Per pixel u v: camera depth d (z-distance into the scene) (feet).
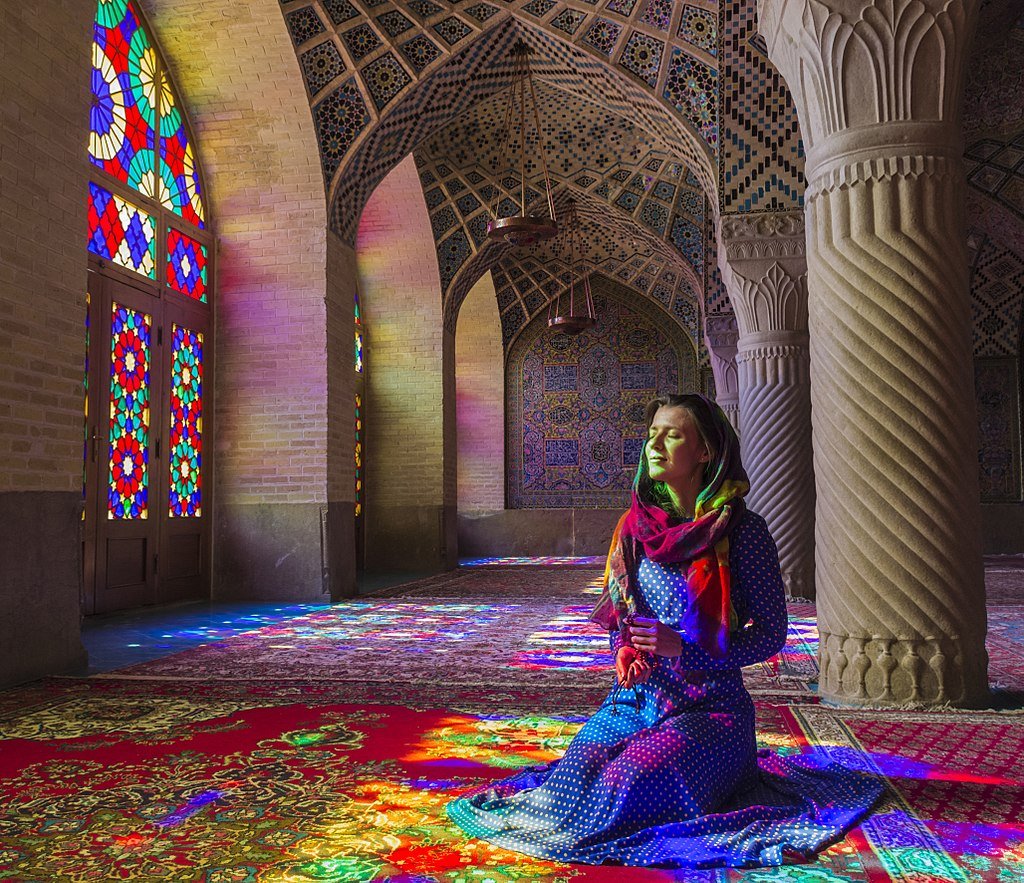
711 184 19.79
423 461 30.19
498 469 40.11
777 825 5.08
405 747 7.32
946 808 5.67
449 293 30.48
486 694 9.52
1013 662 11.36
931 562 8.72
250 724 8.19
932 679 8.70
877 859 4.79
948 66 8.91
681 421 5.16
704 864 4.64
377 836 5.22
